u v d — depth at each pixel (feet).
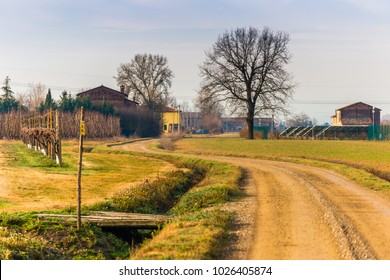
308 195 160.45
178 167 302.45
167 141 541.75
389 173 239.91
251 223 115.55
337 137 617.62
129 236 122.93
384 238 98.43
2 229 108.47
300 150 413.39
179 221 115.55
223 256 85.81
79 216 115.14
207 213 127.54
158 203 175.52
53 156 304.30
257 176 230.89
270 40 582.76
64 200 158.30
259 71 586.04
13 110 609.01
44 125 344.28
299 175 231.09
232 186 181.98
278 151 408.67
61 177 222.48
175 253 84.84
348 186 186.19
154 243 94.22
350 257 83.15
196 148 481.05
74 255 103.50
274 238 99.09
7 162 285.02
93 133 606.14
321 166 279.08
